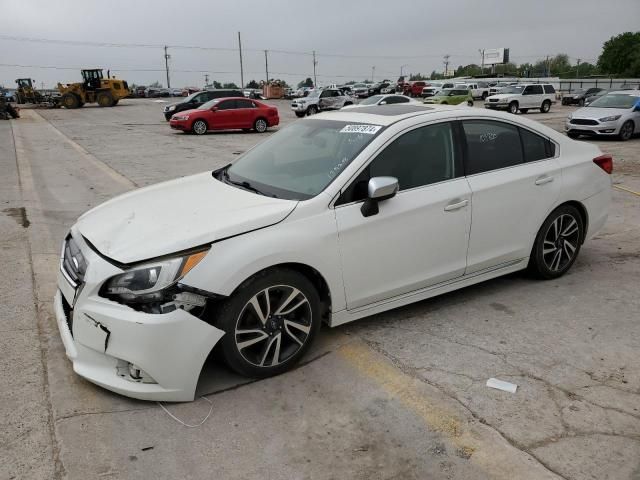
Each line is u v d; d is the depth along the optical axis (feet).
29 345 11.82
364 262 11.52
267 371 10.66
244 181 12.77
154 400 9.64
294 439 9.01
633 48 309.01
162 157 45.57
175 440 8.94
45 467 8.27
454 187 12.78
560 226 15.34
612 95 58.80
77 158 44.24
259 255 9.95
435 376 10.83
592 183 15.70
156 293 9.23
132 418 9.45
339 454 8.66
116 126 83.20
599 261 17.46
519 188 13.96
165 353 9.31
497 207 13.55
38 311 13.47
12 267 16.69
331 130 13.30
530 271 15.52
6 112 94.22
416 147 12.50
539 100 112.57
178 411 9.66
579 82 220.02
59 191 29.37
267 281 10.19
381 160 11.89
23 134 66.74
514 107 109.19
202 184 13.12
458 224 12.85
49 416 9.45
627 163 39.04
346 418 9.55
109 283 9.39
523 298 14.53
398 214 11.81
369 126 12.66
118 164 40.81
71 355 10.03
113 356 9.41
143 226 10.44
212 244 9.75
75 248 10.71
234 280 9.72
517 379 10.71
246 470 8.31
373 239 11.53
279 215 10.50
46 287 15.06
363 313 12.00
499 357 11.54
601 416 9.56
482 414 9.63
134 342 9.17
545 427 9.28
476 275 13.82
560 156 15.16
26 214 23.62
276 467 8.38
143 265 9.33
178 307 9.35
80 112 119.14
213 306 9.89
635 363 11.30
